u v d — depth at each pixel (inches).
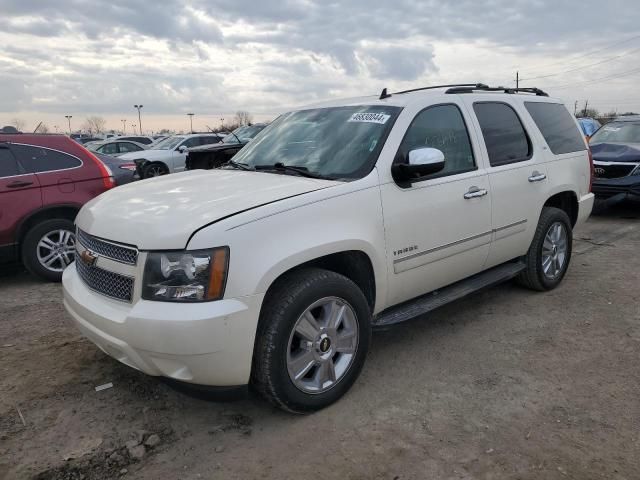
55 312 196.1
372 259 133.6
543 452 111.0
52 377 144.9
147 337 107.1
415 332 172.9
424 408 128.4
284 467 108.0
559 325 176.9
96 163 247.9
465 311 190.1
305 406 123.0
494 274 181.9
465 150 164.9
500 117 182.2
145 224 114.7
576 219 218.4
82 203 238.8
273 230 114.3
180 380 111.0
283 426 122.0
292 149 159.0
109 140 690.8
